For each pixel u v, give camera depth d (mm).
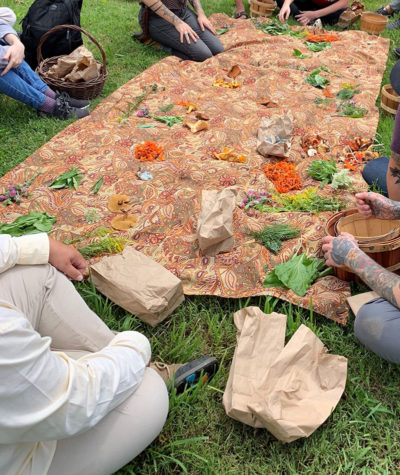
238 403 1975
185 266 2756
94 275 2594
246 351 2162
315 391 2104
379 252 2494
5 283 1749
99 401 1440
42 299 1791
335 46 5543
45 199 3201
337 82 4855
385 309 2215
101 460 1602
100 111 4113
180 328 2484
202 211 2840
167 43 5312
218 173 3424
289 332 2402
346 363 2182
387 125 4188
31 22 4414
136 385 1636
